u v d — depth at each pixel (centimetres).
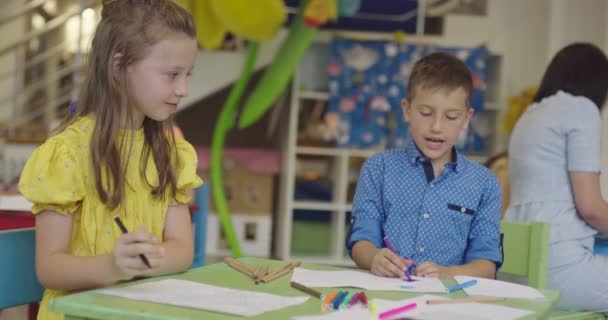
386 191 181
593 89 234
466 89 177
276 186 506
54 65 644
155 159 144
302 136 457
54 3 645
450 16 460
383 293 126
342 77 439
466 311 112
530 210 232
